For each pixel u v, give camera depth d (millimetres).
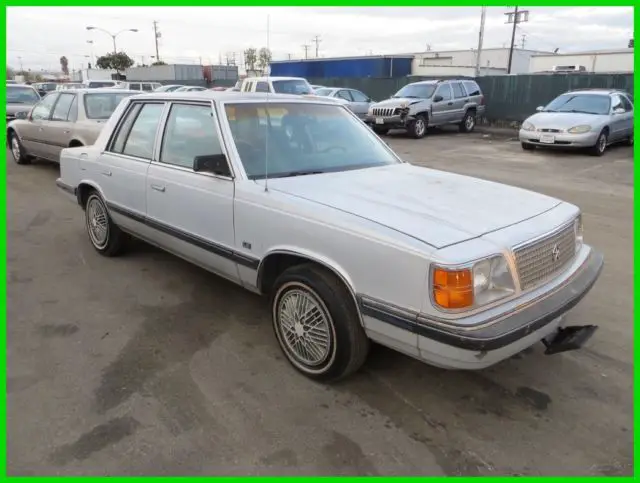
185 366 3279
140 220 4430
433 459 2521
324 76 34344
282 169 3607
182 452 2537
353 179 3559
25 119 10141
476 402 2963
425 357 2592
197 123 3869
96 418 2770
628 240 5926
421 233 2611
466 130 19578
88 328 3748
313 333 3062
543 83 19781
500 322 2467
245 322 3875
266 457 2516
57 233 6039
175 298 4273
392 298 2611
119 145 4746
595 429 2744
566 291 2844
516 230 2752
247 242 3385
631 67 34875
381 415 2836
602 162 11898
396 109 17219
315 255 2936
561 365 3342
